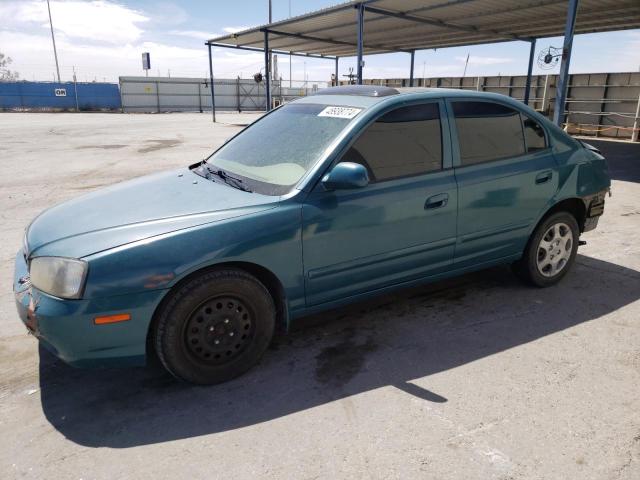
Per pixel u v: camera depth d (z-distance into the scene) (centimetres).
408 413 252
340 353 314
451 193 335
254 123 396
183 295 254
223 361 278
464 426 241
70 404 264
